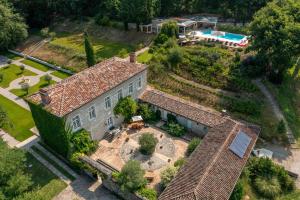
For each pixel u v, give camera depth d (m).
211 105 47.09
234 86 48.53
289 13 45.56
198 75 52.19
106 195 33.72
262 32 45.59
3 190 29.95
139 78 45.56
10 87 59.12
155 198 31.23
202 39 63.78
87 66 62.31
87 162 35.75
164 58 56.78
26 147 41.88
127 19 70.31
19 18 78.38
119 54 63.22
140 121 44.31
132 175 31.94
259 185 32.62
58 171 37.41
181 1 75.50
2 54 77.25
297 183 33.75
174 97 49.91
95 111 39.69
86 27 81.44
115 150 40.09
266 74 50.41
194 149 37.25
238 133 35.56
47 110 35.78
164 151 39.50
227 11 72.38
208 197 27.77
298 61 50.72
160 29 66.88
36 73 64.69
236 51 56.25
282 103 45.03
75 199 33.28
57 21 90.00
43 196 31.38
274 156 37.66
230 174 30.61
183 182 30.09
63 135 36.56
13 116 49.31
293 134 40.66
